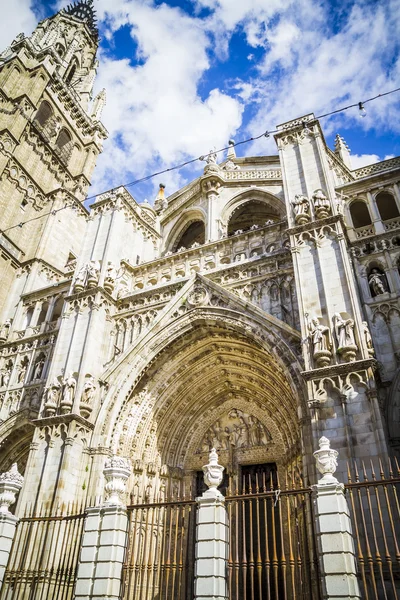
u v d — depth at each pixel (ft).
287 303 70.54
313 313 62.03
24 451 94.12
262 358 70.85
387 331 63.62
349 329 57.36
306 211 72.33
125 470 44.86
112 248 93.20
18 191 138.41
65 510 63.10
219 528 37.42
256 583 64.85
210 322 73.77
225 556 36.76
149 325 78.18
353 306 59.62
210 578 34.99
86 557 40.01
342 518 34.09
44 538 60.39
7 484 50.55
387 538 43.98
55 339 99.40
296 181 77.77
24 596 51.78
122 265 94.07
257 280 75.25
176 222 115.34
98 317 83.20
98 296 84.64
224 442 79.20
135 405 76.13
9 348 107.45
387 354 61.82
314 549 47.34
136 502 68.90
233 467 75.66
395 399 57.31
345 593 31.12
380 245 71.77
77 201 144.56
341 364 54.70
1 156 135.85
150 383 77.46
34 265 122.83
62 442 69.10
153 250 109.70
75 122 188.96
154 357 76.23
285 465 70.28
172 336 75.97
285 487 69.10
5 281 120.37
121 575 39.81
